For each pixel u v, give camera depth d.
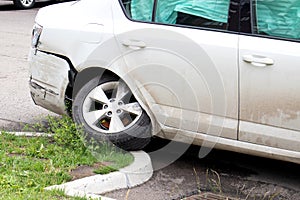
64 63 5.31
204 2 4.88
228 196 4.70
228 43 4.70
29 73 5.68
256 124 4.67
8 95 7.44
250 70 4.61
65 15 5.43
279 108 4.57
